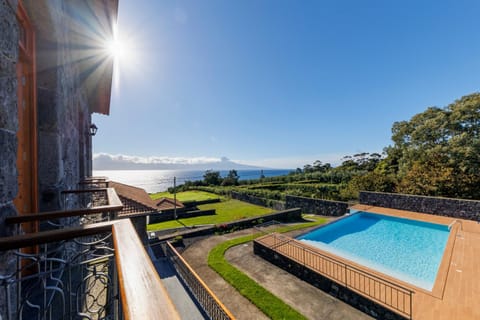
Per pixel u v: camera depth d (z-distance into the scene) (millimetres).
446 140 14945
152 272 659
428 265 6906
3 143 1181
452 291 4824
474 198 11492
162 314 488
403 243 8812
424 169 13336
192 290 5953
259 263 7570
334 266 6320
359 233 9922
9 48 1258
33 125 2131
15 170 1321
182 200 20469
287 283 6234
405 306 4480
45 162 2250
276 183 27875
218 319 4781
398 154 20609
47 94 2289
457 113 14359
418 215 10711
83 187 4664
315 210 15430
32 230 2084
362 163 31516
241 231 11188
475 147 12875
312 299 5441
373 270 5969
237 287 5992
